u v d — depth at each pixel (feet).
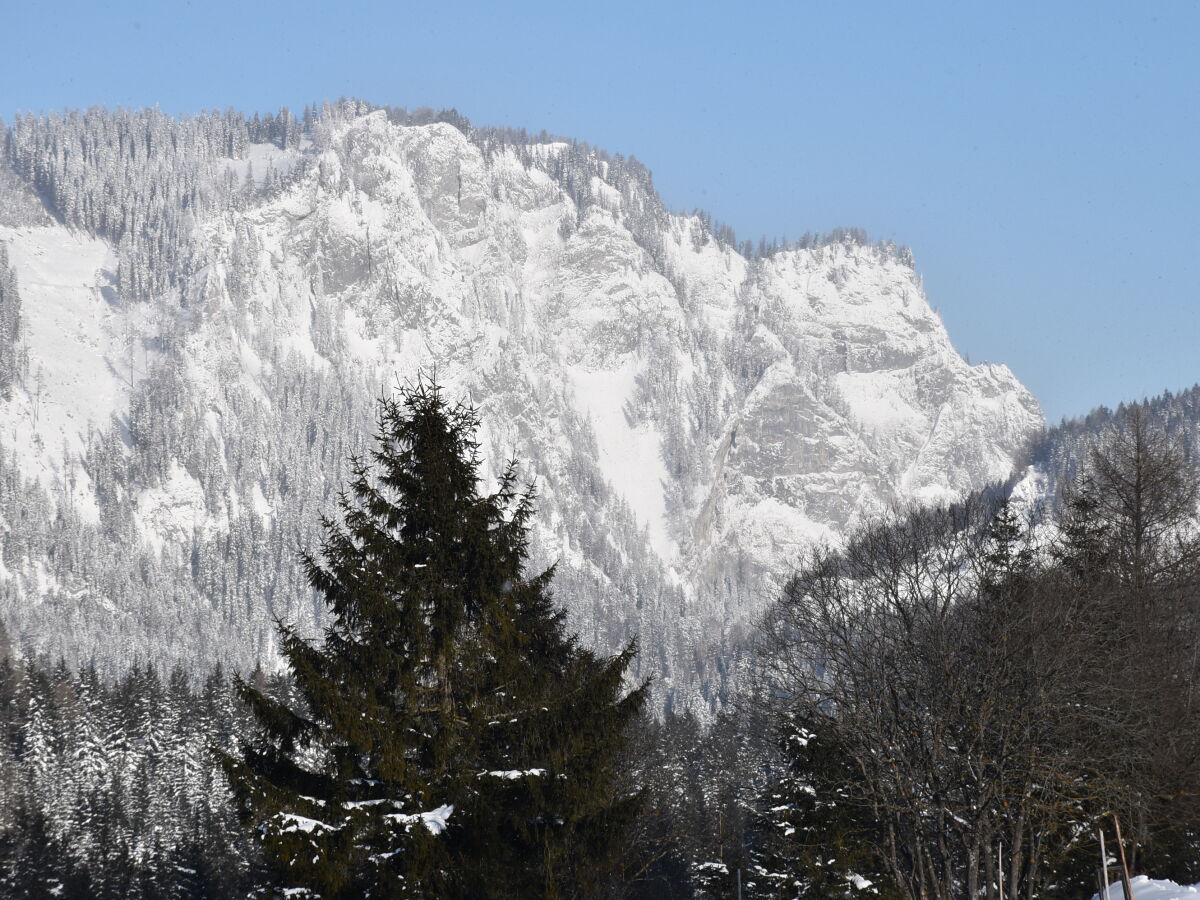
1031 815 170.81
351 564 152.66
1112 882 200.75
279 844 140.26
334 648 151.23
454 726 150.51
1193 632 205.67
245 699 149.59
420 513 158.10
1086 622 185.26
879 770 180.45
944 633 184.96
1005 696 171.94
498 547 157.99
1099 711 175.42
